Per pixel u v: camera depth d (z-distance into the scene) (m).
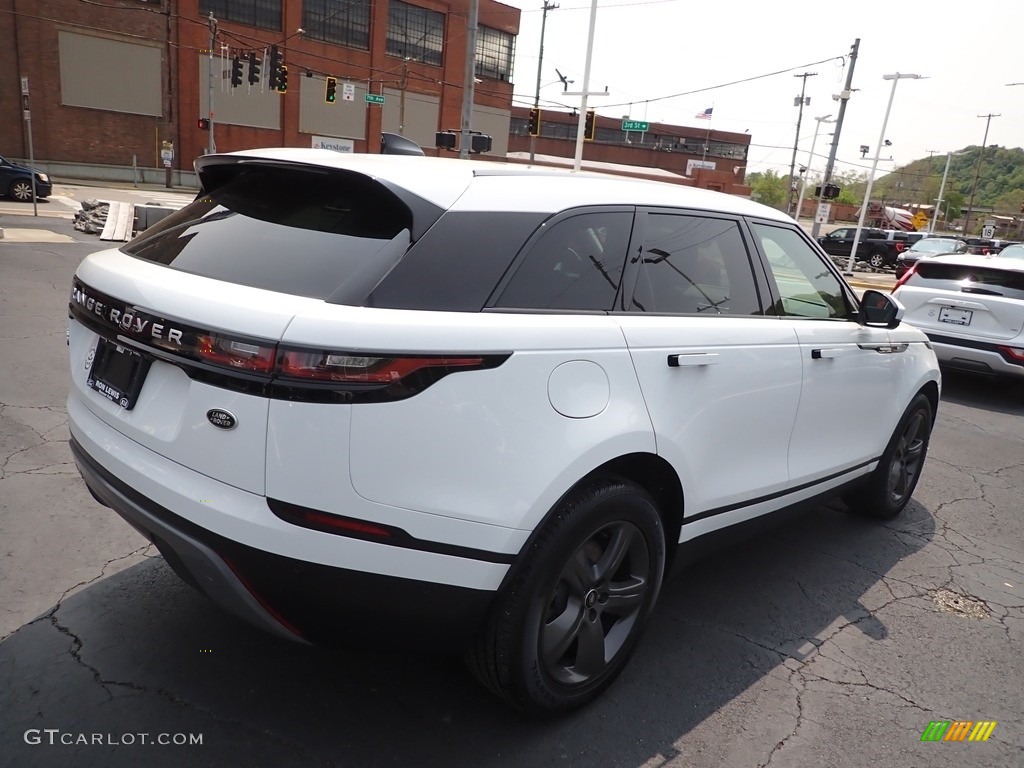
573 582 2.46
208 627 2.95
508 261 2.29
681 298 2.85
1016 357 7.82
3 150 36.00
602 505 2.40
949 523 4.72
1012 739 2.70
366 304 2.04
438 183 2.31
